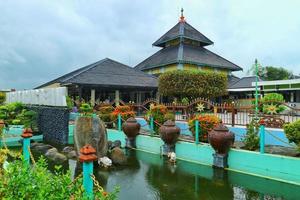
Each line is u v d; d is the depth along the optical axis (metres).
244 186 8.38
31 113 17.66
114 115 16.64
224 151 10.00
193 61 33.22
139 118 18.02
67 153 12.85
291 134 8.77
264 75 51.31
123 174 9.78
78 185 3.83
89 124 10.91
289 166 8.57
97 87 25.14
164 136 11.98
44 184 3.58
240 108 13.95
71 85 24.30
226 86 28.03
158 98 28.75
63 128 15.63
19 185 3.47
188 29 37.97
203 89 25.61
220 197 7.58
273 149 10.38
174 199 7.46
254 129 10.41
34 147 14.00
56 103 16.58
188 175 9.57
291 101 27.02
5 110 18.20
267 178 9.02
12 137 15.73
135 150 13.88
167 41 38.31
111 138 16.00
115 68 28.12
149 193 7.92
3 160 5.93
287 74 52.66
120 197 7.59
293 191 7.90
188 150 11.55
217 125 10.40
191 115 15.19
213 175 9.49
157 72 36.00
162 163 11.23
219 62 36.28
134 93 30.61
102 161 10.71
